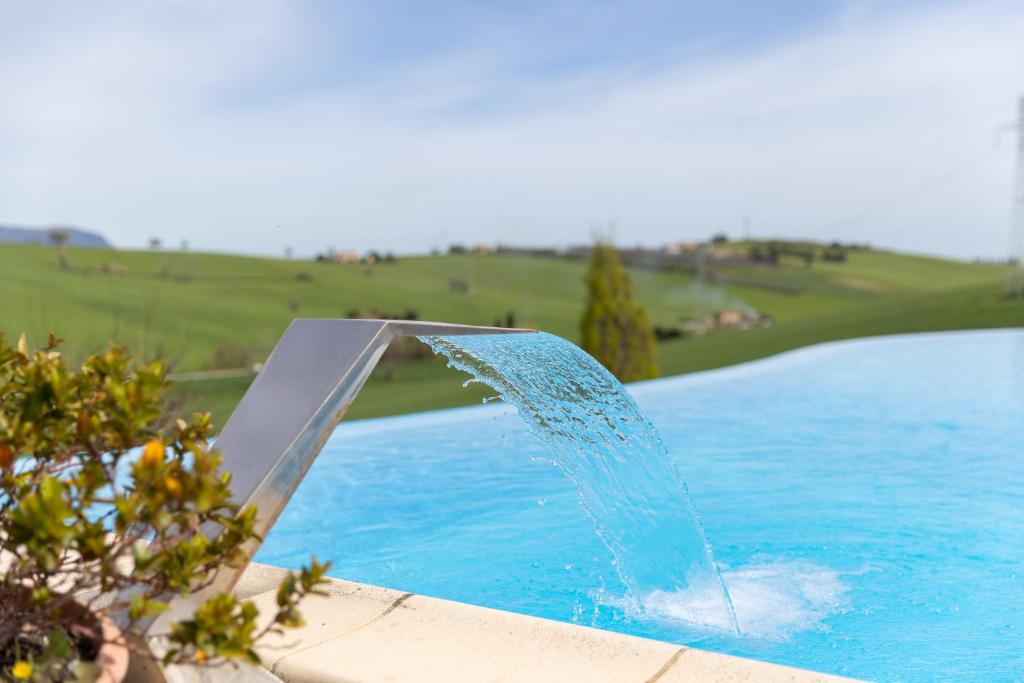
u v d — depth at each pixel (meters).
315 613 2.38
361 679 1.97
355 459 7.38
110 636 1.55
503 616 2.33
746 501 5.72
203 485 1.44
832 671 3.05
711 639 3.35
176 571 1.49
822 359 15.84
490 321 65.00
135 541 1.50
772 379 13.09
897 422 8.99
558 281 79.75
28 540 1.38
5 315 46.59
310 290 68.56
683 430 8.79
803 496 5.83
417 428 8.83
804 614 3.62
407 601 2.44
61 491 1.40
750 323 67.69
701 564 3.91
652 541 3.93
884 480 6.29
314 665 2.04
